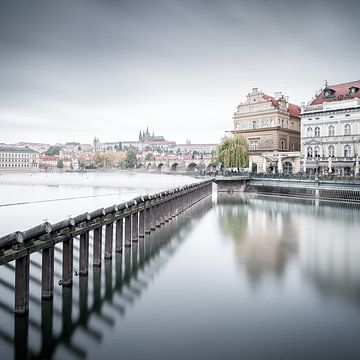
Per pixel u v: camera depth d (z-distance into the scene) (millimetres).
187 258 19047
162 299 13320
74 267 16797
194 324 11367
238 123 91875
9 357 9508
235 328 11133
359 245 22578
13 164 153000
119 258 18719
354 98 67812
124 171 161750
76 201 42000
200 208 42625
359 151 66500
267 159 79000
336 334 10805
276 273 16562
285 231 27578
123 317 11797
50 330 10828
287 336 10680
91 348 9961
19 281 11227
